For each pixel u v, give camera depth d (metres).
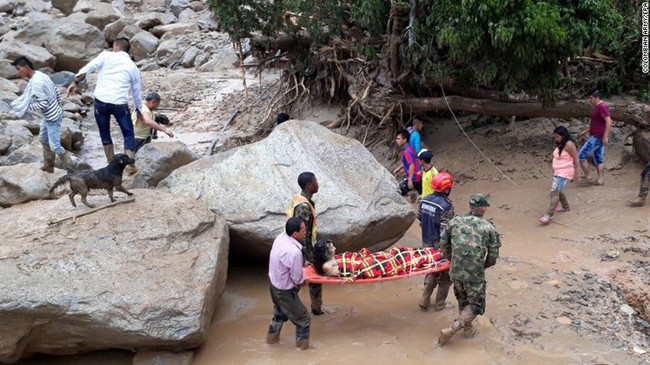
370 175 8.19
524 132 12.28
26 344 5.75
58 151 8.81
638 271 7.80
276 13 12.43
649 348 6.17
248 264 8.30
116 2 27.98
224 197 7.64
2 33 22.56
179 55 22.36
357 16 11.28
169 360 5.84
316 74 14.09
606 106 10.01
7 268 5.73
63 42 20.39
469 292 6.00
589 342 6.25
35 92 8.30
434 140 12.86
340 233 7.37
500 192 10.55
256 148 8.20
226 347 6.30
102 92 8.66
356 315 6.93
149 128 9.98
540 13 9.14
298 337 6.14
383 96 12.45
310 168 7.89
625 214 9.29
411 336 6.41
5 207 8.03
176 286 5.89
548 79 10.54
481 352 6.06
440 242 6.19
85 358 6.10
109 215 6.71
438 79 11.07
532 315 6.78
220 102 16.55
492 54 10.07
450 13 9.77
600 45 10.79
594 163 10.62
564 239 8.86
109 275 5.87
